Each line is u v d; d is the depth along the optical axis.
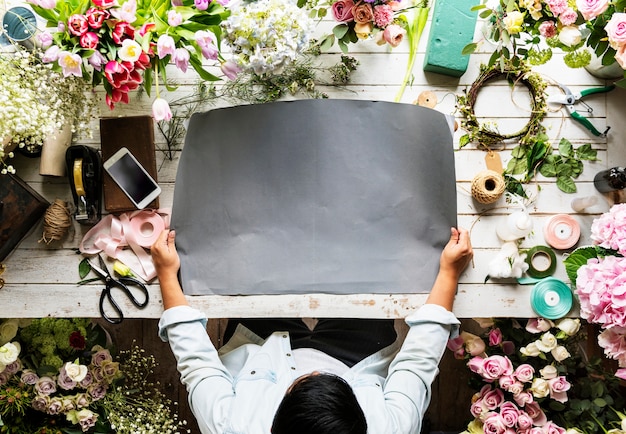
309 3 1.76
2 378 1.95
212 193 1.80
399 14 1.82
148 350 2.42
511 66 1.83
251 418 1.52
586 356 2.24
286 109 1.76
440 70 1.86
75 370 1.90
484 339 2.10
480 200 1.84
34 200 1.78
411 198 1.77
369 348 1.86
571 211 1.88
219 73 1.88
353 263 1.78
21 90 1.56
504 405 1.91
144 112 1.88
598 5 1.50
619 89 1.89
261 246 1.79
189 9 1.57
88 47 1.48
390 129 1.76
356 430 1.31
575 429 1.86
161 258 1.77
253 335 1.89
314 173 1.76
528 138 1.86
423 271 1.78
